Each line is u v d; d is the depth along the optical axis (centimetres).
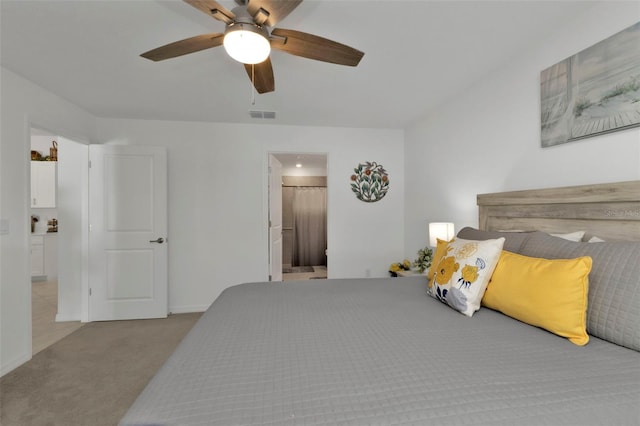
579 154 163
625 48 139
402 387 76
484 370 84
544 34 181
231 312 140
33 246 488
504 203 208
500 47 196
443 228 257
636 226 130
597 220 147
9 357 217
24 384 197
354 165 389
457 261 146
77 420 163
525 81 200
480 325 120
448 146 294
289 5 125
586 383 76
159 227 330
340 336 110
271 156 389
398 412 66
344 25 172
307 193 655
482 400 70
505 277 130
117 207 324
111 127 338
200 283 355
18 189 229
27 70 224
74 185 320
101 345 257
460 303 135
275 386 77
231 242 361
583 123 159
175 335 279
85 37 183
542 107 184
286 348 100
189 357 94
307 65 221
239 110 318
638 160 135
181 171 352
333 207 387
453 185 285
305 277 545
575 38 164
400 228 400
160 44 191
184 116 336
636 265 99
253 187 366
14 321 221
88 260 319
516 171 208
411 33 181
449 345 101
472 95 256
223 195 360
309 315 135
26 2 151
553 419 64
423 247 345
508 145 215
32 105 244
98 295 320
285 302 157
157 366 221
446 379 79
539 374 81
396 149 398
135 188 327
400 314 135
